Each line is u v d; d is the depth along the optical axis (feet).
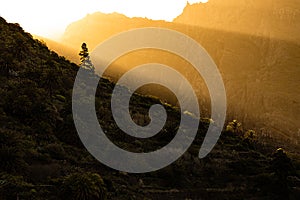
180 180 197.26
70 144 195.72
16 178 130.00
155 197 170.71
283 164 198.70
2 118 184.75
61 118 218.38
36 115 197.16
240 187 201.46
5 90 220.64
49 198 126.41
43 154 163.43
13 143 147.74
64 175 150.10
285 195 193.36
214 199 184.55
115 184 163.84
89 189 131.23
